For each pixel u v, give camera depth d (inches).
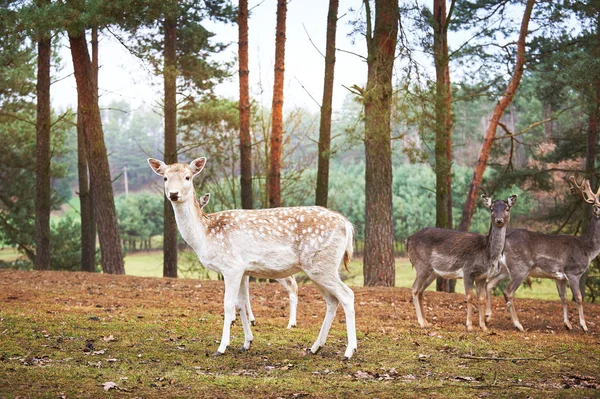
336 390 255.9
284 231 312.0
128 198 2206.0
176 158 902.4
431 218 1855.3
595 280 967.0
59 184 2760.8
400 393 253.0
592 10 720.3
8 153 1073.5
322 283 313.7
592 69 677.9
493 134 817.5
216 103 1016.9
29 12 562.6
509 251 439.5
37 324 365.7
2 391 237.8
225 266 311.6
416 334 389.1
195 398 241.3
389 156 641.0
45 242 848.3
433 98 623.5
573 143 955.3
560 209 979.9
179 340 344.5
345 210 1814.7
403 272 1658.5
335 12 756.6
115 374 270.4
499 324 452.1
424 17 653.3
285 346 340.5
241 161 825.5
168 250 921.5
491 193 893.8
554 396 247.0
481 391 257.9
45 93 837.2
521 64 789.9
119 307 459.2
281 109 824.3
